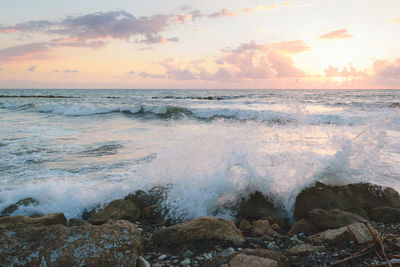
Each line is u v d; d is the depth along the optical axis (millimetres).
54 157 6566
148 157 6535
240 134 5859
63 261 2012
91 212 3957
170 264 2539
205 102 29656
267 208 3918
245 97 40281
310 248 2600
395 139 7613
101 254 2146
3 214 3758
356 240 2648
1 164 5969
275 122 7891
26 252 2039
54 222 3203
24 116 16547
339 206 3715
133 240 2430
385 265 2117
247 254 2436
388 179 4781
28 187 4422
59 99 40188
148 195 4250
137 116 16984
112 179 5027
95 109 18906
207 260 2418
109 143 8203
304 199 3785
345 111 16594
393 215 3473
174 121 14617
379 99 31234
